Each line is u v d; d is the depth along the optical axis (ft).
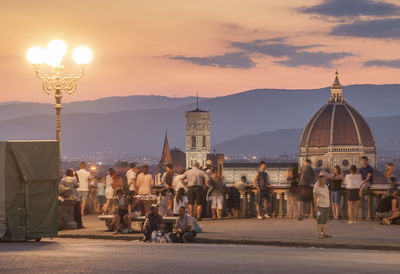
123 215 131.95
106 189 166.20
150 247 99.30
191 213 153.07
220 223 145.18
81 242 117.50
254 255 83.82
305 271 66.28
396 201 138.31
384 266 71.72
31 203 117.91
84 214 181.06
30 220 117.80
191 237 119.44
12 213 116.47
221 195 153.99
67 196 140.97
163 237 119.65
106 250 91.61
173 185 154.92
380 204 141.28
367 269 68.64
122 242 119.75
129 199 136.05
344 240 114.42
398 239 115.55
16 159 116.57
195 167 153.79
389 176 141.08
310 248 107.55
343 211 150.20
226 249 96.22
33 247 101.09
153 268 67.92
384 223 138.72
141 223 134.62
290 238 118.01
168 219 127.75
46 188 119.44
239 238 118.42
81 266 69.72
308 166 148.97
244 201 160.45
